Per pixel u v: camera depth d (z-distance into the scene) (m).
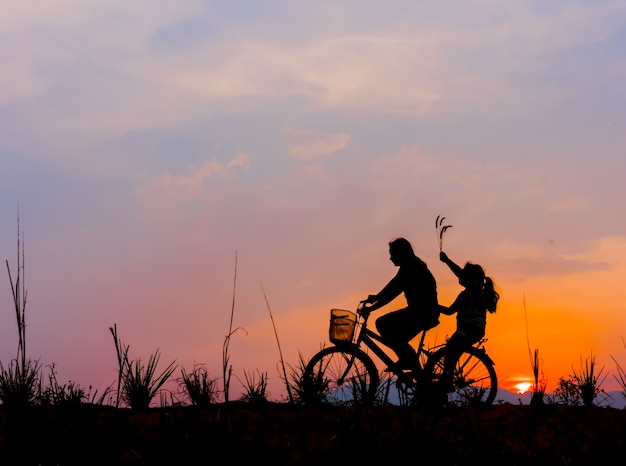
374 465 4.89
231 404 7.25
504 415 6.89
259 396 7.38
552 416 6.94
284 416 6.61
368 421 5.45
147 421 6.34
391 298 8.56
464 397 7.83
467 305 8.37
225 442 4.99
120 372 4.85
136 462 5.16
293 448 5.38
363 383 5.73
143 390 7.79
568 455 5.37
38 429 5.82
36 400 6.37
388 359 8.47
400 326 8.41
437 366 8.20
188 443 5.10
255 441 5.20
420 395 6.99
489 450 5.13
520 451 5.43
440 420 6.32
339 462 4.93
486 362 8.20
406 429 5.08
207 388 7.01
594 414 6.96
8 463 5.16
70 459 5.23
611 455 5.29
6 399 5.99
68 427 5.56
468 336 8.15
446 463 4.98
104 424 5.84
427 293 8.45
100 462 5.19
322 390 7.62
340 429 5.37
